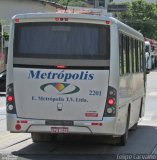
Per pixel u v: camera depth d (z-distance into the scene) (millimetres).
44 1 66250
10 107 14391
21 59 14359
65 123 14172
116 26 14219
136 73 18609
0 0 64750
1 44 46156
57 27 14312
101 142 16719
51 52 14297
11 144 16172
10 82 14414
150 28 114188
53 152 14758
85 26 14242
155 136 18500
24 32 14438
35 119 14266
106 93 14117
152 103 33281
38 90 14258
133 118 18438
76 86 14156
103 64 14133
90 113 14117
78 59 14180
